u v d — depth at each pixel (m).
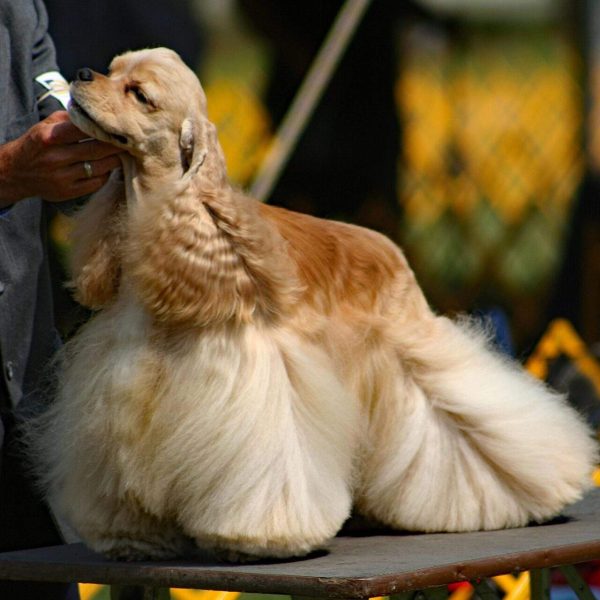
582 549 5.72
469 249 17.88
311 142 16.33
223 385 5.41
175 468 5.41
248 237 5.54
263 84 15.47
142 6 13.48
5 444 6.51
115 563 5.55
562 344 11.63
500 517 6.38
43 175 5.81
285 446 5.42
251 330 5.56
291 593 4.94
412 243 17.42
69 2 12.76
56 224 10.09
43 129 5.80
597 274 17.11
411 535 6.27
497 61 18.72
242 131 15.23
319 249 6.35
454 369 6.53
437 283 17.42
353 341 6.23
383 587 4.85
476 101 18.59
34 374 6.55
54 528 6.77
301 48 15.59
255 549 5.33
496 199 18.48
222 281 5.43
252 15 15.16
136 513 5.59
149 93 5.58
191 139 5.57
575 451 6.71
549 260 18.09
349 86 16.53
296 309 5.90
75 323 6.41
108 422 5.48
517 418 6.53
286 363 5.63
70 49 12.80
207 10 14.70
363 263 6.50
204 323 5.43
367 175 16.88
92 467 5.59
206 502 5.37
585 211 17.53
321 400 5.64
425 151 17.95
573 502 6.59
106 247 5.70
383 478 6.29
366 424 6.25
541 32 18.70
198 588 5.21
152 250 5.37
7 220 6.45
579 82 18.45
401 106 17.14
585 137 18.34
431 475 6.32
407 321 6.58
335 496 5.55
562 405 7.00
